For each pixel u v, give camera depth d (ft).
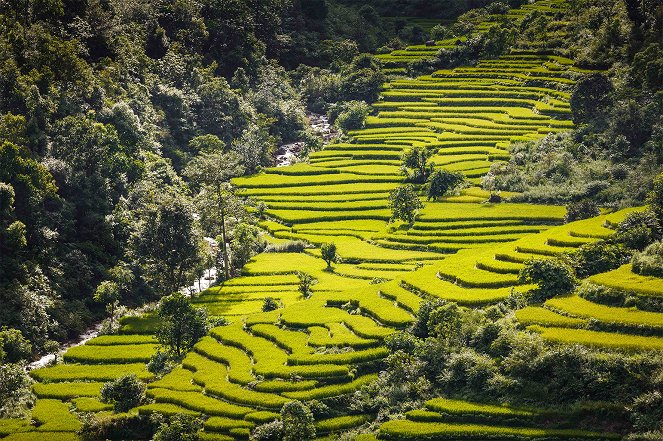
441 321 411.75
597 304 404.36
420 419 368.27
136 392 405.59
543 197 619.26
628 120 642.22
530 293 426.10
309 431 368.07
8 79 587.68
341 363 414.82
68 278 525.34
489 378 376.07
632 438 333.21
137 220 580.71
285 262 577.02
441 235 586.45
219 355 438.40
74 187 566.36
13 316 473.67
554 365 366.84
